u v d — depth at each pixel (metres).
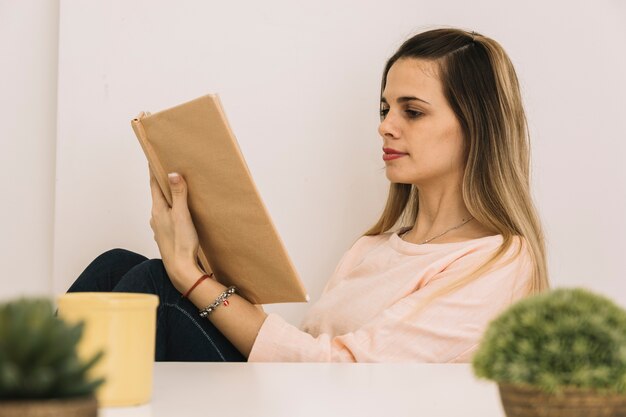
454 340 1.47
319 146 2.03
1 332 0.42
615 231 2.00
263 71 2.03
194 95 2.02
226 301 1.40
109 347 0.70
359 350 1.43
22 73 2.06
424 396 0.80
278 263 1.35
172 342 1.40
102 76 2.01
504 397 0.53
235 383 0.87
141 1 2.01
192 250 1.40
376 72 2.03
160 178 1.38
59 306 0.71
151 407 0.71
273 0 2.03
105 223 2.00
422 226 1.77
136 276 1.41
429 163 1.69
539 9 2.01
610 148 2.00
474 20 2.02
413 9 2.02
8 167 2.05
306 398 0.77
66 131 2.00
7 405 0.41
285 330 1.41
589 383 0.50
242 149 2.02
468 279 1.52
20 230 2.05
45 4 2.06
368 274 1.73
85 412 0.43
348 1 2.03
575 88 2.01
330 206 2.03
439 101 1.68
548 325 0.51
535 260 1.62
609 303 0.53
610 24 2.01
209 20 2.02
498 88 1.70
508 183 1.67
